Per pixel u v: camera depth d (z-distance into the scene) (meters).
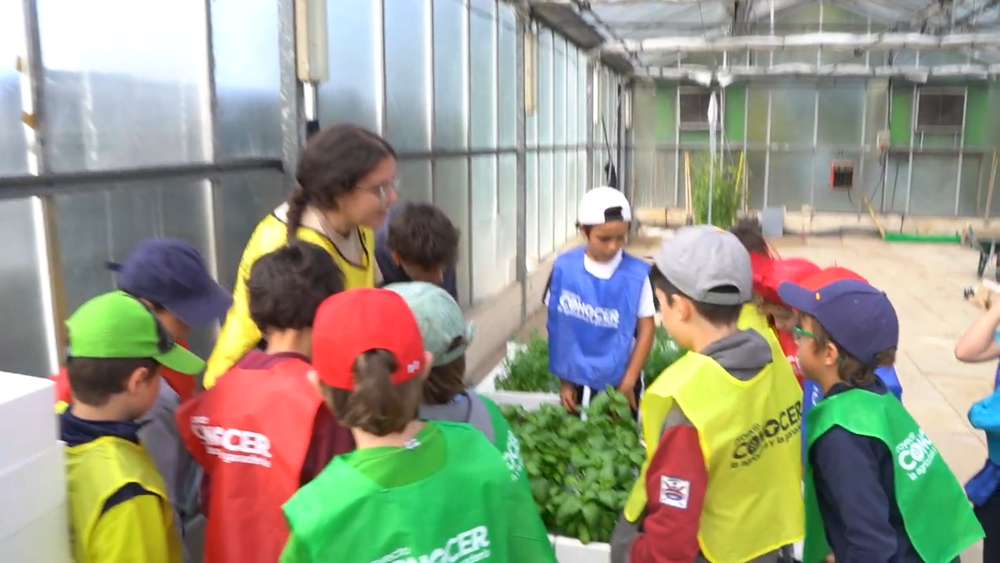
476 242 6.36
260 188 3.31
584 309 3.17
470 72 6.06
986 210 14.23
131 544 1.43
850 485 1.69
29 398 1.30
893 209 14.66
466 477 1.40
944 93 14.05
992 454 2.36
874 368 1.81
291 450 1.54
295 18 3.37
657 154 15.26
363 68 4.18
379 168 1.97
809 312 1.82
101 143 2.41
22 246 2.16
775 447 1.78
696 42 10.12
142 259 1.77
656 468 1.68
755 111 14.79
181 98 2.79
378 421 1.29
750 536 1.73
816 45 9.80
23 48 2.12
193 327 1.81
